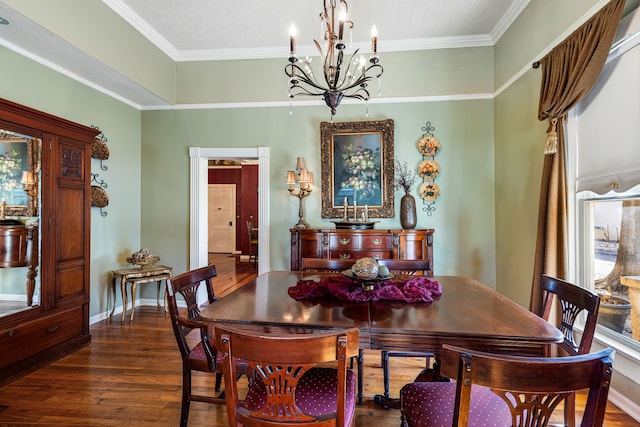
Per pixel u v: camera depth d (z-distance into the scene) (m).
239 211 8.91
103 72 3.13
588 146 2.23
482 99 3.74
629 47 1.89
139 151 4.12
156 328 3.29
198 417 1.89
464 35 3.65
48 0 2.41
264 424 1.05
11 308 2.35
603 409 0.83
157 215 4.13
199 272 1.99
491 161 3.73
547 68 2.52
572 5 2.31
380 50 3.84
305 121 3.97
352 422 1.25
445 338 1.25
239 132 4.04
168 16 3.28
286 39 3.73
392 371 2.43
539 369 0.83
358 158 3.85
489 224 3.74
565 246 2.33
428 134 3.81
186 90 4.09
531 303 2.49
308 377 1.43
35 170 2.48
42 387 2.19
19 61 2.67
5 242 2.37
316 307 1.56
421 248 3.42
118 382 2.26
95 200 3.37
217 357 1.63
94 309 3.44
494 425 1.13
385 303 1.63
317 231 3.50
